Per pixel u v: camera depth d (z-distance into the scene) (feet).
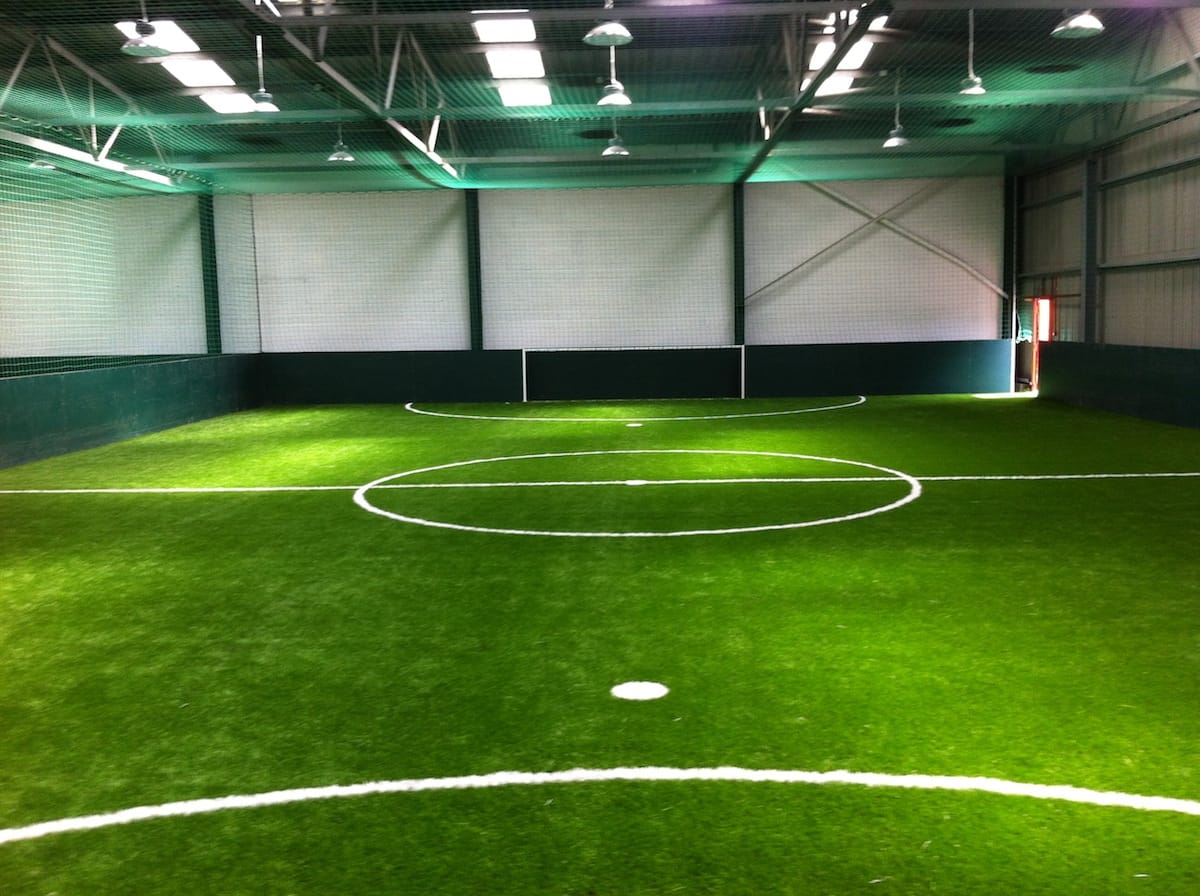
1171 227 43.45
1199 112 40.55
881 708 12.41
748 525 23.09
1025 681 13.24
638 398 57.57
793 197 57.62
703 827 9.57
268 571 19.72
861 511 24.43
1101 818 9.63
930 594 17.35
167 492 28.91
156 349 57.82
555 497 26.91
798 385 57.47
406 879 8.77
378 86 38.34
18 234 54.08
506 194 57.72
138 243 57.00
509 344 58.75
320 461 34.71
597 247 58.03
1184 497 25.43
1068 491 26.53
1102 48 37.91
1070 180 51.90
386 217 57.93
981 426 41.37
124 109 41.81
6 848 9.48
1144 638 14.89
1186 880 8.58
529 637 15.40
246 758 11.33
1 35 33.01
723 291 58.13
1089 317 49.96
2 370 54.08
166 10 30.14
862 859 8.96
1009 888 8.49
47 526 24.39
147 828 9.80
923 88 41.78
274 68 36.81
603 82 38.60
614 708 12.55
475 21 27.17
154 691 13.47
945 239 57.72
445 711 12.57
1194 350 38.75
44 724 12.42
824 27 34.35
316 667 14.28
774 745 11.38
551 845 9.29
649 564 19.67
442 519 24.31
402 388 57.72
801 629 15.57
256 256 58.18
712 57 36.42
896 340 58.29
